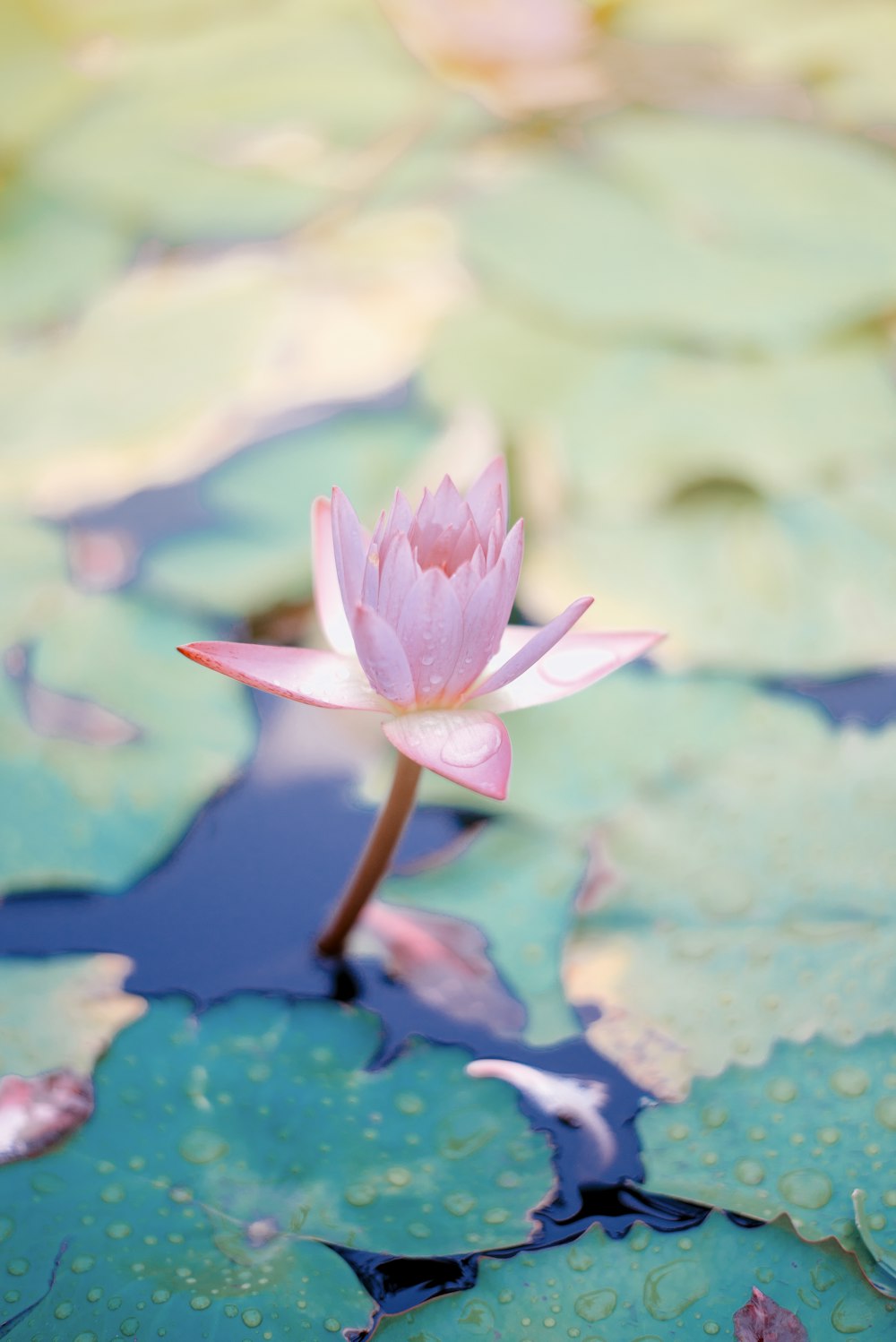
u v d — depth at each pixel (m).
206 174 1.52
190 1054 1.10
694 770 1.16
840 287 1.32
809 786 1.16
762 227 1.36
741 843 1.14
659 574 1.22
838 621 1.20
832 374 1.28
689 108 1.59
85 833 1.14
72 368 1.31
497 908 1.13
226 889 1.14
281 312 1.33
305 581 1.22
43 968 1.11
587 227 1.39
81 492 1.25
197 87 1.67
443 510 1.07
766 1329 1.04
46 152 1.56
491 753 1.05
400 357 1.31
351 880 1.11
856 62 1.67
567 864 1.14
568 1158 1.08
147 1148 1.08
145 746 1.16
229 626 1.20
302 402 1.29
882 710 1.18
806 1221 1.06
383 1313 1.04
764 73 1.66
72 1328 1.04
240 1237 1.06
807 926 1.12
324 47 1.74
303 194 1.48
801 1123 1.08
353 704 1.07
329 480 1.25
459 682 1.07
